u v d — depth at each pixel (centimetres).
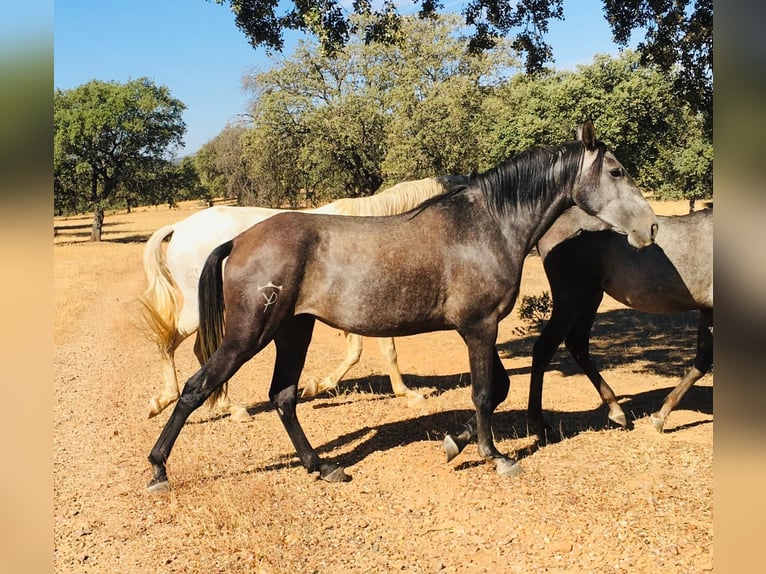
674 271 509
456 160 2097
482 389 456
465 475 460
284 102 2500
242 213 631
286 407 474
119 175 4038
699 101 722
